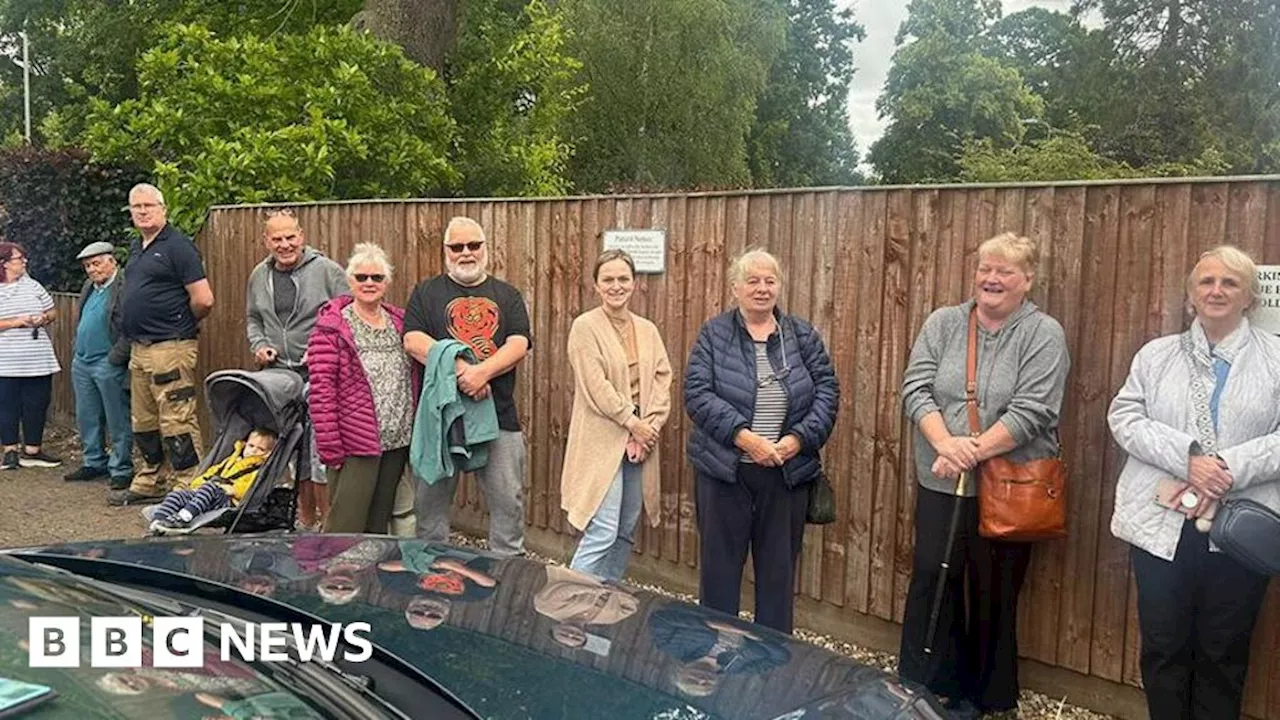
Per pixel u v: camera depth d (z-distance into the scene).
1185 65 33.69
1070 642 4.06
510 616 2.35
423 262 6.52
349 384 4.54
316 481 5.02
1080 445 3.98
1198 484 3.28
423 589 2.47
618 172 29.08
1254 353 3.35
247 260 7.82
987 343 3.84
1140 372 3.52
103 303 7.49
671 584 5.46
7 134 34.16
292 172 8.83
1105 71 36.03
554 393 5.90
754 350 4.00
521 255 6.02
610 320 4.48
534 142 12.73
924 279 4.38
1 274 8.20
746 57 31.08
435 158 9.86
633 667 2.12
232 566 2.59
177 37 10.03
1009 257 3.76
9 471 8.18
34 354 8.22
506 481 4.77
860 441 4.65
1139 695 3.92
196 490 4.63
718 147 30.20
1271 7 31.69
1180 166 20.77
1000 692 3.99
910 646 4.03
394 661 2.04
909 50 50.22
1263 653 3.62
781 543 4.00
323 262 6.25
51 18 22.39
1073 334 3.97
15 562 2.08
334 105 9.35
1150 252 3.77
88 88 22.59
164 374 6.73
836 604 4.80
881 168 51.56
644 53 29.12
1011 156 17.84
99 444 7.86
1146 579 3.43
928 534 3.96
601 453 4.40
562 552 5.96
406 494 4.96
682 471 5.33
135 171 10.67
